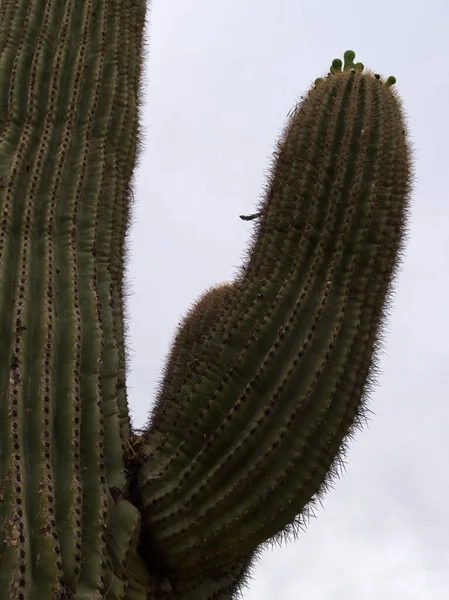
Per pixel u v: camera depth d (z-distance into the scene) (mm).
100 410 4496
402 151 5242
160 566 4539
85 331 4789
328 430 4539
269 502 4406
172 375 6039
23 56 5918
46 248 5004
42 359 4398
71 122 5668
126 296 5582
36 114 5656
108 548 4164
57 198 5305
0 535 3713
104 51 6094
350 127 5184
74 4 6246
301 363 4551
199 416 4562
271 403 4449
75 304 4820
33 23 6121
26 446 4070
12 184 5184
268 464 4402
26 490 3906
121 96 5969
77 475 4133
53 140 5566
